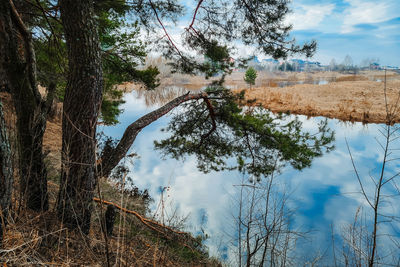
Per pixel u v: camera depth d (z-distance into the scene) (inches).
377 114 818.2
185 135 340.5
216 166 318.7
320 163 455.2
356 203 297.9
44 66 280.4
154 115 205.5
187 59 281.1
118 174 231.9
